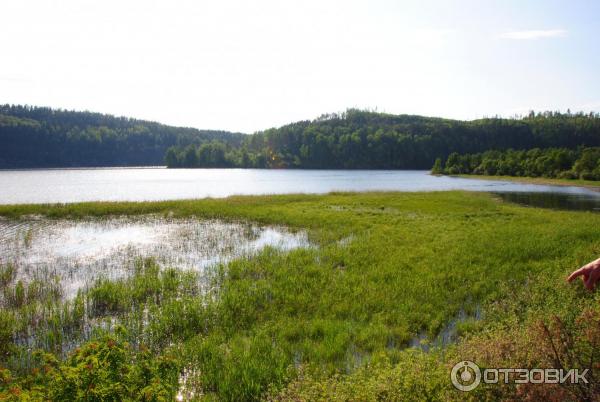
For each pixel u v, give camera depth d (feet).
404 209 104.12
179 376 23.17
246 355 24.71
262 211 97.40
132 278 42.96
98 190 185.47
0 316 31.32
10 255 55.26
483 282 38.86
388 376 17.58
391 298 35.29
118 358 14.40
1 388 13.32
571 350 13.97
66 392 12.55
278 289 37.88
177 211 97.91
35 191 176.76
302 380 20.31
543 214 94.79
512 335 18.45
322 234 68.74
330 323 29.71
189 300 34.40
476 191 185.68
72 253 56.59
